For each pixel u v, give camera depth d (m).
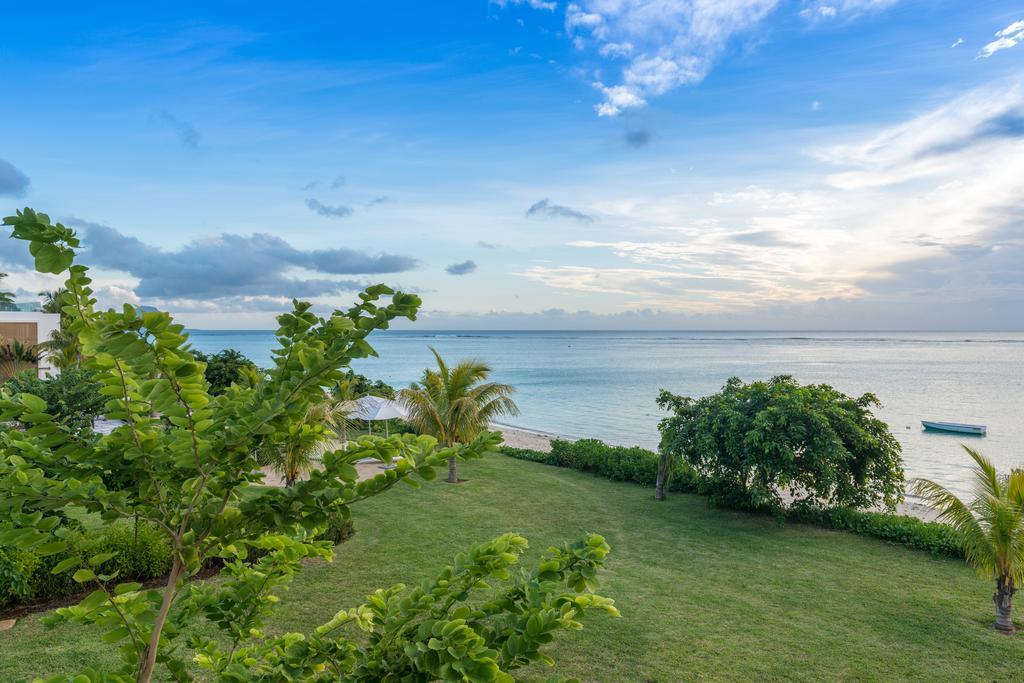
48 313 37.16
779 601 11.55
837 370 115.50
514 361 153.88
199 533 2.24
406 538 14.47
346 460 2.24
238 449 2.04
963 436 43.25
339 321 1.97
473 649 2.16
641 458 22.52
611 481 22.34
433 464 2.30
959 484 28.53
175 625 2.92
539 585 2.51
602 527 16.31
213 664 3.12
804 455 16.38
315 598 10.65
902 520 15.82
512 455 27.30
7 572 9.35
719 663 9.11
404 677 2.33
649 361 152.38
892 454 15.99
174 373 1.74
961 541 11.56
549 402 65.69
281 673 2.58
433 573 12.08
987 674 8.99
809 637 10.05
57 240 1.70
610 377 100.12
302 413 2.11
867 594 11.98
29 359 30.75
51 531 2.08
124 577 10.28
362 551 13.40
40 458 2.08
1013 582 10.49
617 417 54.62
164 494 2.26
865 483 16.55
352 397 24.06
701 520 17.17
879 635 10.20
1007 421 50.47
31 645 8.52
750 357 173.00
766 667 9.03
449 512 17.14
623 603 11.23
